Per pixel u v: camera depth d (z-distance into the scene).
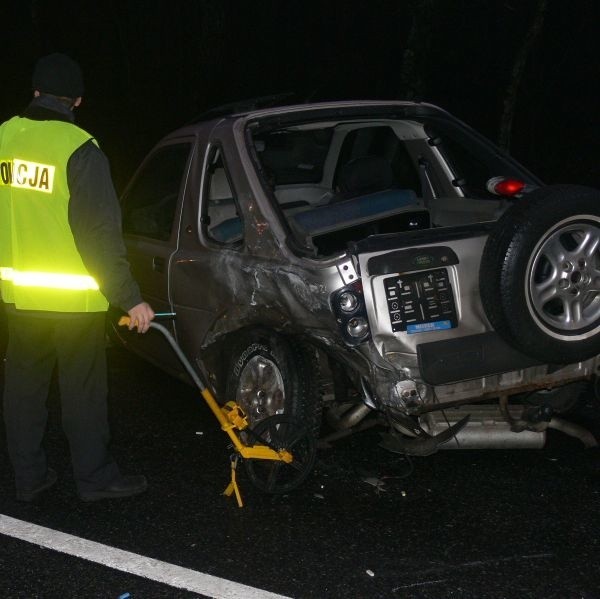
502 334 4.54
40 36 19.66
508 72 17.17
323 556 4.12
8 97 20.52
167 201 5.97
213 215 5.90
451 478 4.98
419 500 4.71
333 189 6.58
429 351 4.50
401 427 4.69
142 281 6.02
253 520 4.52
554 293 4.53
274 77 18.78
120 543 4.29
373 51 18.27
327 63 18.66
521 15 16.25
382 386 4.56
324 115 5.46
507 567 3.99
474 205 5.93
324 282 4.53
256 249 4.95
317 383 4.87
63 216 4.40
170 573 3.98
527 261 4.41
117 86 20.03
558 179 16.84
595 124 17.80
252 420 5.13
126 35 18.81
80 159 4.35
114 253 4.36
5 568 4.05
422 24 13.10
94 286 4.52
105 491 4.77
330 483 4.96
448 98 17.62
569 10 17.66
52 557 4.14
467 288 4.61
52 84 4.45
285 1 18.77
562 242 4.84
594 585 3.83
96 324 4.61
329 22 18.64
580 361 4.66
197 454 5.45
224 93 18.17
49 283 4.46
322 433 5.71
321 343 4.67
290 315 4.73
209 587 3.85
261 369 5.06
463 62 17.45
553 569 3.96
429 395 4.60
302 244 5.14
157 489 4.93
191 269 5.43
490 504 4.64
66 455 5.45
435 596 3.76
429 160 6.20
